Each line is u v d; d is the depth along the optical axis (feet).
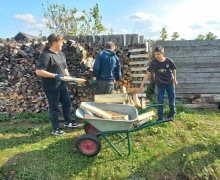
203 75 21.65
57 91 14.03
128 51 23.48
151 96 22.27
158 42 21.88
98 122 11.68
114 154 12.78
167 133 15.12
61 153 12.94
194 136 14.90
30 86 18.42
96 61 14.82
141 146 13.67
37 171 11.38
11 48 18.38
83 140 12.23
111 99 14.17
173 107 16.14
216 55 21.07
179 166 12.10
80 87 18.74
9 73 18.38
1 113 18.56
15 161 12.12
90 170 11.54
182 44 21.42
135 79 23.57
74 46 18.76
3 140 14.58
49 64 13.16
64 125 16.22
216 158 12.76
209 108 20.01
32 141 14.40
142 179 11.17
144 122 15.84
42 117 17.90
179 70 21.89
